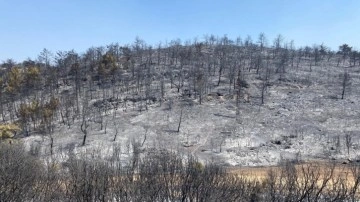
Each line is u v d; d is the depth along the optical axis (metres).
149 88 111.12
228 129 86.44
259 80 119.38
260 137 81.81
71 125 90.62
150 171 16.94
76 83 115.25
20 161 18.23
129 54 144.75
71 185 17.08
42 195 16.83
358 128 85.44
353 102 102.81
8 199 15.92
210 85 113.56
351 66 145.75
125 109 99.50
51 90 114.50
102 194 16.20
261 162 66.75
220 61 134.12
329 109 97.81
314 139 79.62
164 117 93.38
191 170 16.70
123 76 125.12
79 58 141.12
